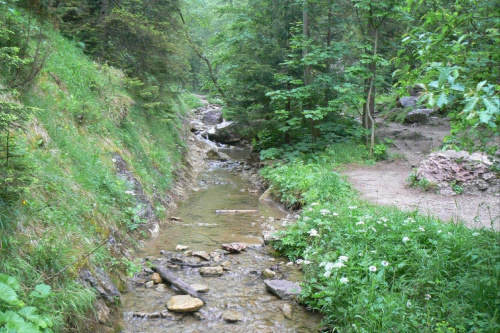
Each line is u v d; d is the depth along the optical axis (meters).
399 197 8.57
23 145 4.72
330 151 12.87
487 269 3.74
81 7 9.82
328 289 4.35
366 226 5.51
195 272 5.48
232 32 18.44
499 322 3.25
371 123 13.88
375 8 12.21
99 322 3.83
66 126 6.43
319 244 5.69
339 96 13.19
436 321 3.54
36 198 4.32
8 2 5.71
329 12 14.40
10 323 2.60
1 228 3.48
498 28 2.80
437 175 9.12
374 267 4.19
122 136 8.46
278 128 14.45
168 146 11.72
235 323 4.20
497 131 3.05
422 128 16.97
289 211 8.88
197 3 31.33
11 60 4.89
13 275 3.28
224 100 15.78
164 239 6.78
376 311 3.78
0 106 3.33
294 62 13.13
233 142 21.09
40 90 6.49
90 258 4.43
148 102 11.25
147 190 7.86
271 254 6.27
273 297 4.79
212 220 8.16
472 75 2.95
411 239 5.00
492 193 8.42
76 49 9.32
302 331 4.06
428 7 5.45
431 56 3.17
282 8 14.70
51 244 3.87
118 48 10.70
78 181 5.49
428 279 4.13
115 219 5.85
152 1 11.65
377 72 14.55
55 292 3.52
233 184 12.36
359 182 10.19
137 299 4.62
